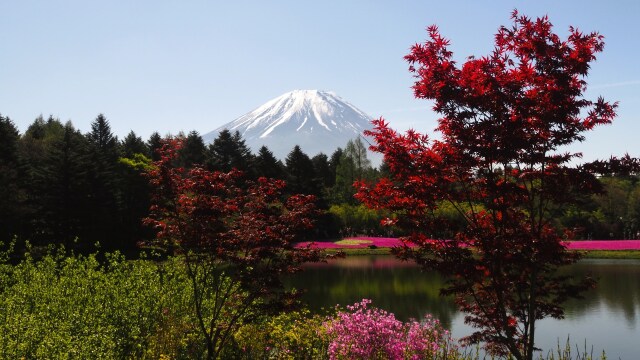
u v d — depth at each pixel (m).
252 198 9.26
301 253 8.95
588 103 6.85
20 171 39.97
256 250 8.59
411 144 7.30
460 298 7.96
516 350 6.88
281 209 9.16
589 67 6.61
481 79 6.59
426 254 7.63
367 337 9.41
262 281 8.66
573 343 13.71
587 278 7.28
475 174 7.16
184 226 8.87
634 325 15.54
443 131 7.29
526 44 6.76
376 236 62.16
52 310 8.88
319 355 9.86
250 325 9.80
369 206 7.80
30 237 34.12
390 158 7.27
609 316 16.80
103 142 77.94
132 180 45.53
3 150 39.91
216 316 9.24
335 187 71.56
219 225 8.93
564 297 7.21
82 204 36.31
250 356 9.49
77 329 8.19
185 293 11.05
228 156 65.38
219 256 8.80
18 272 11.23
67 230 36.41
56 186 36.12
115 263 11.66
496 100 6.59
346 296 20.14
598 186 6.66
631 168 6.53
